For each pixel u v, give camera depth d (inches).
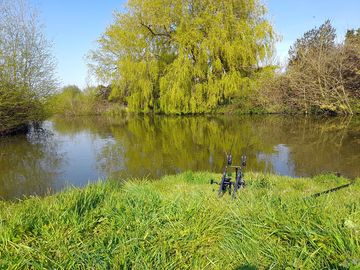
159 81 974.4
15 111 610.5
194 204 122.4
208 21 899.4
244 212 111.2
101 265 86.8
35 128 767.1
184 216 114.7
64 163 416.2
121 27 1022.4
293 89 887.1
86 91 1382.9
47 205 131.2
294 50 1302.9
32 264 87.3
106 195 148.7
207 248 97.4
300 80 855.1
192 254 93.7
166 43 1011.3
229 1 888.3
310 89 841.5
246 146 497.4
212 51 879.7
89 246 98.0
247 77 933.8
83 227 109.2
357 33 1047.6
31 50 661.3
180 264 89.8
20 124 673.6
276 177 273.7
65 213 115.4
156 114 1128.8
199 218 112.0
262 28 884.0
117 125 903.1
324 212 101.4
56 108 929.5
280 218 101.2
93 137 662.5
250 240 93.9
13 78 606.5
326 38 1218.6
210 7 902.4
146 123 916.0
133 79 998.4
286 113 946.7
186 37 887.1
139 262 88.2
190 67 909.8
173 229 106.9
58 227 108.5
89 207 128.0
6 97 571.5
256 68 956.6
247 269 83.7
